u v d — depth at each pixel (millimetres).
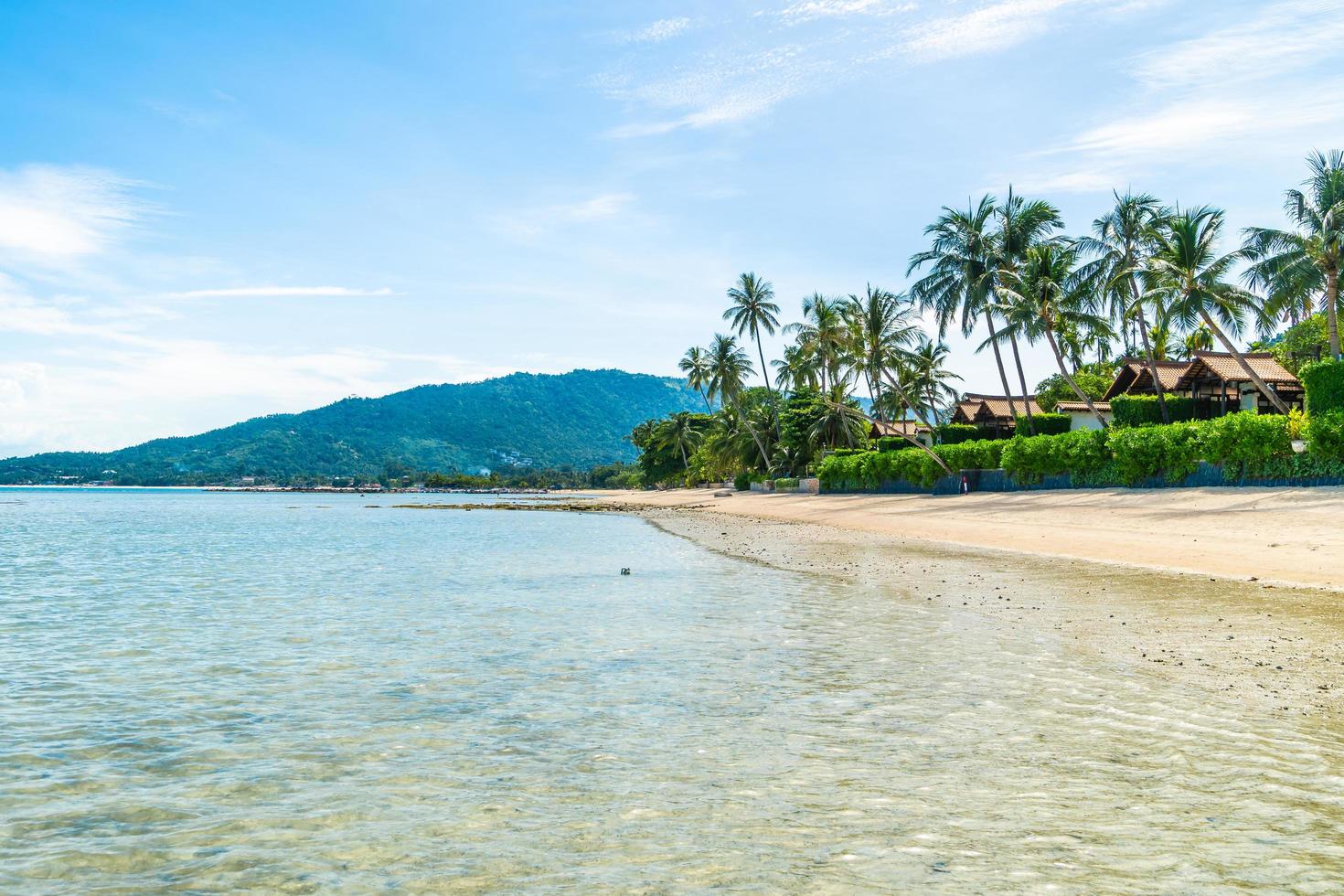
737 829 5648
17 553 34406
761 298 98375
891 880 4820
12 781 6980
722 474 117500
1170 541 24422
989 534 31609
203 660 11984
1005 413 72250
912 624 13719
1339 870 4812
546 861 5238
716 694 9453
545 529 52469
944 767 6781
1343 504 26984
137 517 78812
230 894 4941
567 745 7672
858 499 62875
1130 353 81375
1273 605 14141
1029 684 9477
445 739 7977
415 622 15180
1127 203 54219
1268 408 54062
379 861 5316
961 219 57438
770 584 19781
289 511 98188
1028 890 4652
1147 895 4559
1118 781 6348
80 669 11477
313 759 7457
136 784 6875
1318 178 45906
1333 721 7703
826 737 7707
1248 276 46812
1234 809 5734
